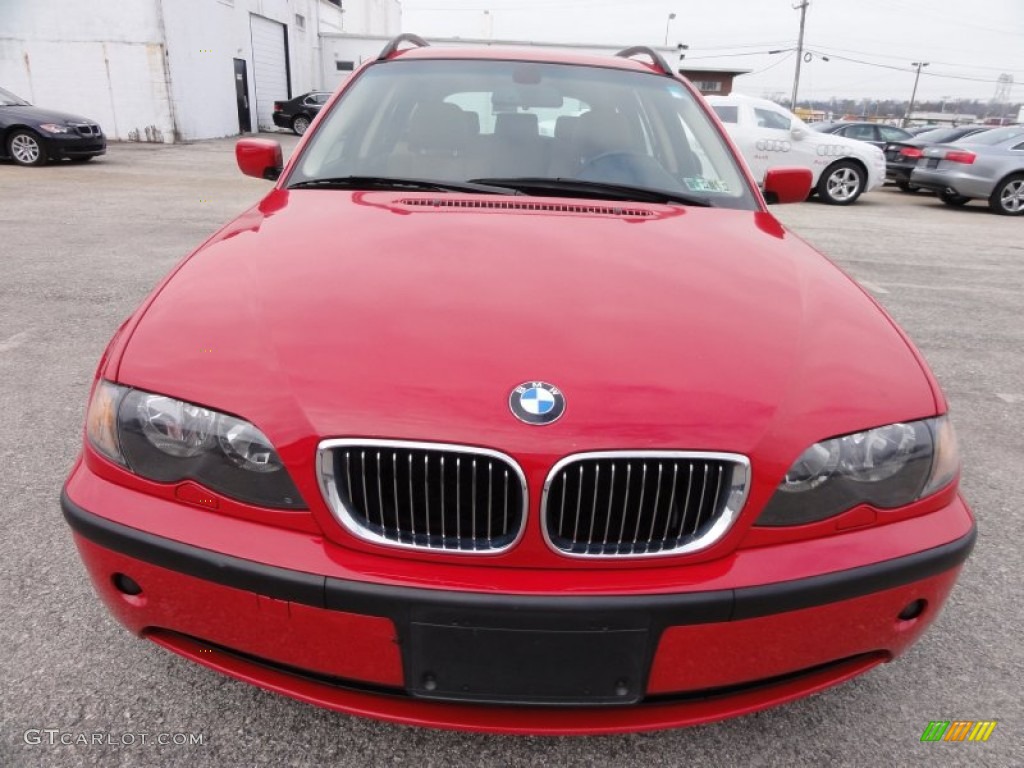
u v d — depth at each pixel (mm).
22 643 1858
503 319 1479
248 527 1347
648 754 1643
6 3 16328
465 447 1265
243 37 21500
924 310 5539
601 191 2330
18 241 6398
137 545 1366
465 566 1309
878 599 1404
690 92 2822
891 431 1412
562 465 1267
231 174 11820
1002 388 4027
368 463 1303
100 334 4117
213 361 1404
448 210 2070
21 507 2439
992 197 11828
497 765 1596
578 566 1310
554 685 1335
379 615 1289
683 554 1324
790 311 1632
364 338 1418
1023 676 1909
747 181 2492
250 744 1616
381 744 1632
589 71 2791
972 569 2367
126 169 12047
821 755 1655
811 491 1359
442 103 2592
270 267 1685
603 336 1451
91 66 16812
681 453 1294
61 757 1558
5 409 3160
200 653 1443
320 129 2541
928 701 1816
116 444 1420
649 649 1318
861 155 11641
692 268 1784
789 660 1397
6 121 11664
